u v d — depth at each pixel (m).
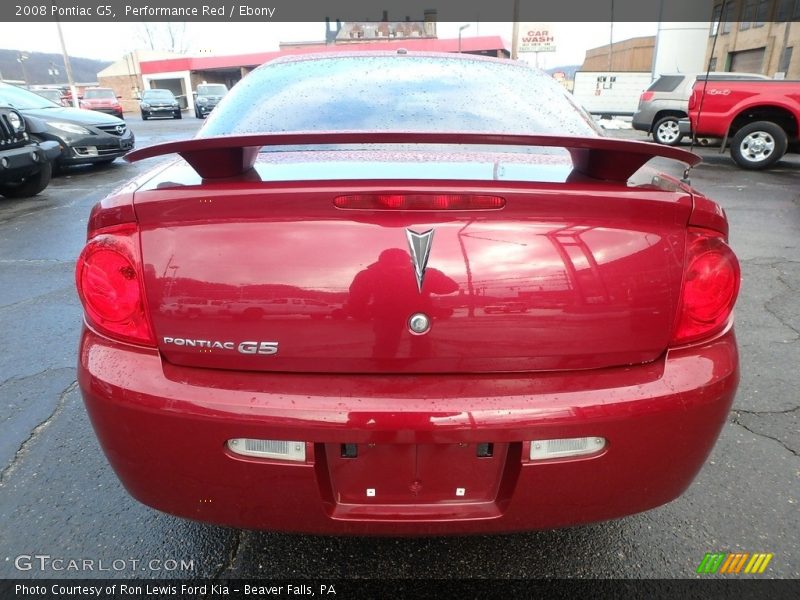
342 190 1.27
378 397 1.31
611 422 1.33
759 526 1.94
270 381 1.33
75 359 3.07
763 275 4.38
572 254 1.30
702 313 1.40
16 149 6.96
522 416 1.30
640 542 1.87
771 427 2.47
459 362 1.33
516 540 1.88
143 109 26.39
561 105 2.30
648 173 1.67
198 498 1.41
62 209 6.95
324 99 2.24
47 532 1.90
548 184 1.31
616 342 1.35
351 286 1.29
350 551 1.84
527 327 1.31
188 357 1.36
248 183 1.32
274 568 1.78
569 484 1.38
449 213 1.28
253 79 2.44
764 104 9.20
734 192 7.71
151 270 1.33
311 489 1.36
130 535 1.89
